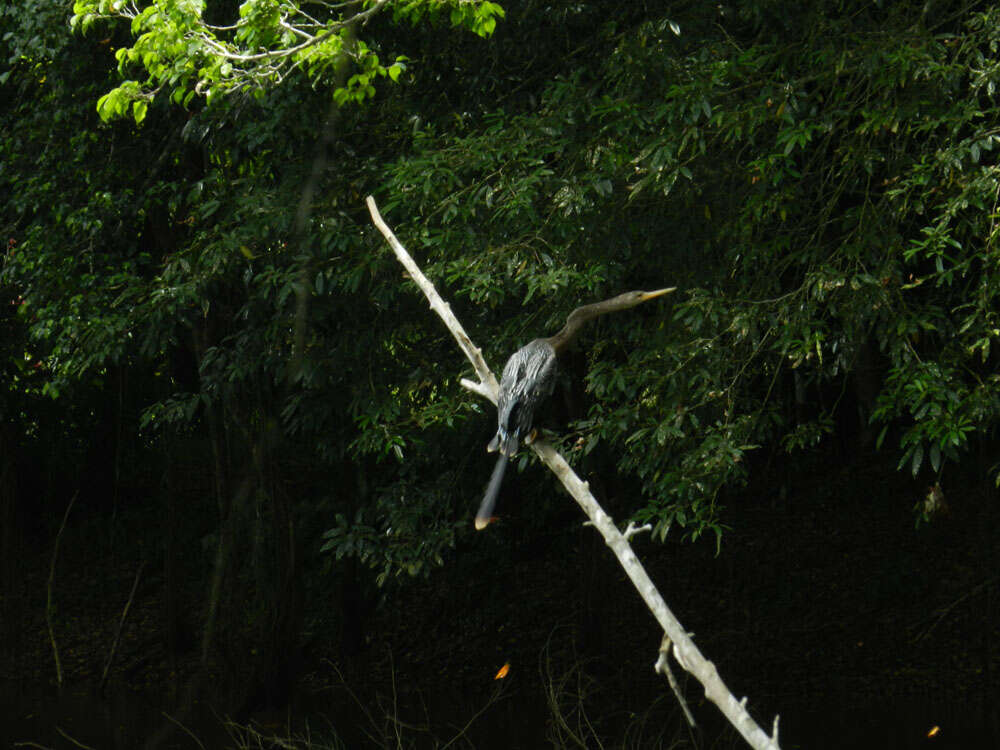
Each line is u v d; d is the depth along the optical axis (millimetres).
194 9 9820
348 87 10141
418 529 14359
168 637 20953
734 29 12148
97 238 14711
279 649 17547
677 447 10547
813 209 11398
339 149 12688
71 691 20391
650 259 11633
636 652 20578
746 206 10164
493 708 18625
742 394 10938
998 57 10258
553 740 14773
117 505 26625
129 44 14016
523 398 5777
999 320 9477
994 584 20484
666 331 11109
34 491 25953
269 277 12023
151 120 15297
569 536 23891
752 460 26188
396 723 15352
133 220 15148
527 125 11328
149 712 18578
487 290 10617
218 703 18219
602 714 17828
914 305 10102
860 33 10539
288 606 17438
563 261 10852
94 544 25531
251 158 13938
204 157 15805
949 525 23438
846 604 21625
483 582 23109
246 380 15547
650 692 18953
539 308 12359
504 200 10906
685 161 10195
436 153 11203
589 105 11164
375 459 18047
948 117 9328
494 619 22047
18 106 16406
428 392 13500
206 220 14648
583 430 11438
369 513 14484
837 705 18188
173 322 13562
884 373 18516
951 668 19266
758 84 10406
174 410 14359
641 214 11227
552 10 11969
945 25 11641
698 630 21281
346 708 18844
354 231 12227
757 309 10125
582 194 10484
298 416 13719
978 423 9203
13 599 23547
